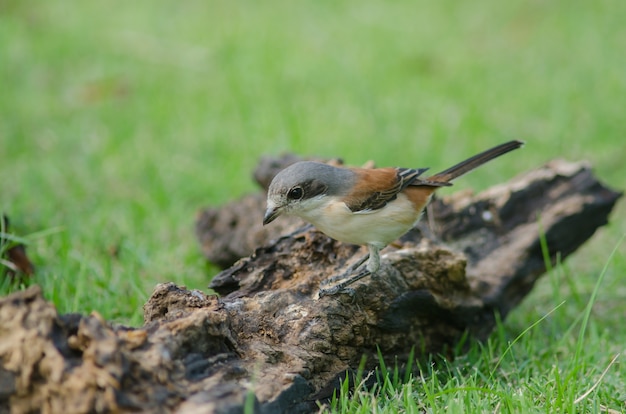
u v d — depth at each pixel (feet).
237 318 23.94
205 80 66.08
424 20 77.00
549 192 34.96
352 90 61.87
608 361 28.76
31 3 82.12
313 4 81.66
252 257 28.37
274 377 21.45
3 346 18.54
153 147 54.24
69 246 37.58
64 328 19.08
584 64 65.26
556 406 23.03
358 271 27.07
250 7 81.82
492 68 66.08
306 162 27.45
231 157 51.96
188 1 83.61
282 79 64.64
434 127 54.80
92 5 82.58
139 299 33.30
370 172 27.58
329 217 26.73
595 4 76.33
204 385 19.70
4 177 50.34
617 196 34.78
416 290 27.53
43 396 18.35
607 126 54.54
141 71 67.67
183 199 47.16
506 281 32.42
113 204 45.93
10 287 33.81
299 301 25.27
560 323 33.68
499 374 27.68
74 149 54.54
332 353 24.57
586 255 41.16
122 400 18.04
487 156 30.86
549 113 57.41
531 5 77.51
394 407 22.84
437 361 28.94
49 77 66.80
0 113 59.98
